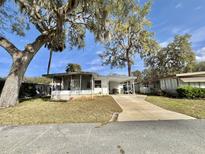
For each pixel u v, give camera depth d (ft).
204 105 36.94
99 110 33.96
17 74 42.04
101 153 12.32
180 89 57.31
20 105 41.73
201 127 18.92
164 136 15.93
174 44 113.80
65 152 12.62
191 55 111.55
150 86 105.40
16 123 23.12
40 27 46.85
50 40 48.88
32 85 86.94
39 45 45.44
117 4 39.37
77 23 49.80
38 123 23.02
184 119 23.58
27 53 43.21
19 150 13.14
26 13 43.29
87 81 78.18
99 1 37.24
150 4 83.15
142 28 90.94
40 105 42.06
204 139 14.84
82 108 36.86
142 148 13.05
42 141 15.26
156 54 114.52
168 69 118.21
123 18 44.06
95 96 70.13
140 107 37.76
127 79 89.51
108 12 39.42
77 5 38.86
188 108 33.09
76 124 22.06
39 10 44.32
